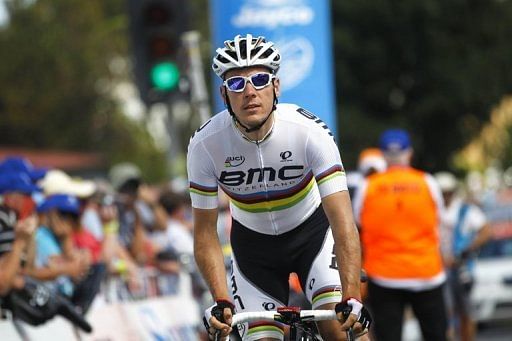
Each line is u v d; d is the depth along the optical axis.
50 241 12.80
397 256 14.48
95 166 61.88
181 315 15.91
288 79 19.77
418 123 59.31
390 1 57.28
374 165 16.75
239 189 8.83
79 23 71.31
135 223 15.98
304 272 9.16
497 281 25.38
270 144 8.57
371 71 58.59
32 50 68.56
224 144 8.59
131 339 14.26
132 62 19.20
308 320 7.93
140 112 78.06
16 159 13.27
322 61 20.05
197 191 8.70
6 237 11.02
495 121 69.38
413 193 14.52
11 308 11.31
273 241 9.11
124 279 14.41
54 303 11.49
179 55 19.06
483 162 77.12
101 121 74.25
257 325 8.80
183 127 66.44
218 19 20.09
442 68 58.22
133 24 19.12
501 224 27.14
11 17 70.56
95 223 15.47
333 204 8.39
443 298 14.66
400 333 14.67
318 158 8.54
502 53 59.28
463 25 59.12
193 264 16.91
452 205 19.91
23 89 68.69
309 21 19.83
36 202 14.10
